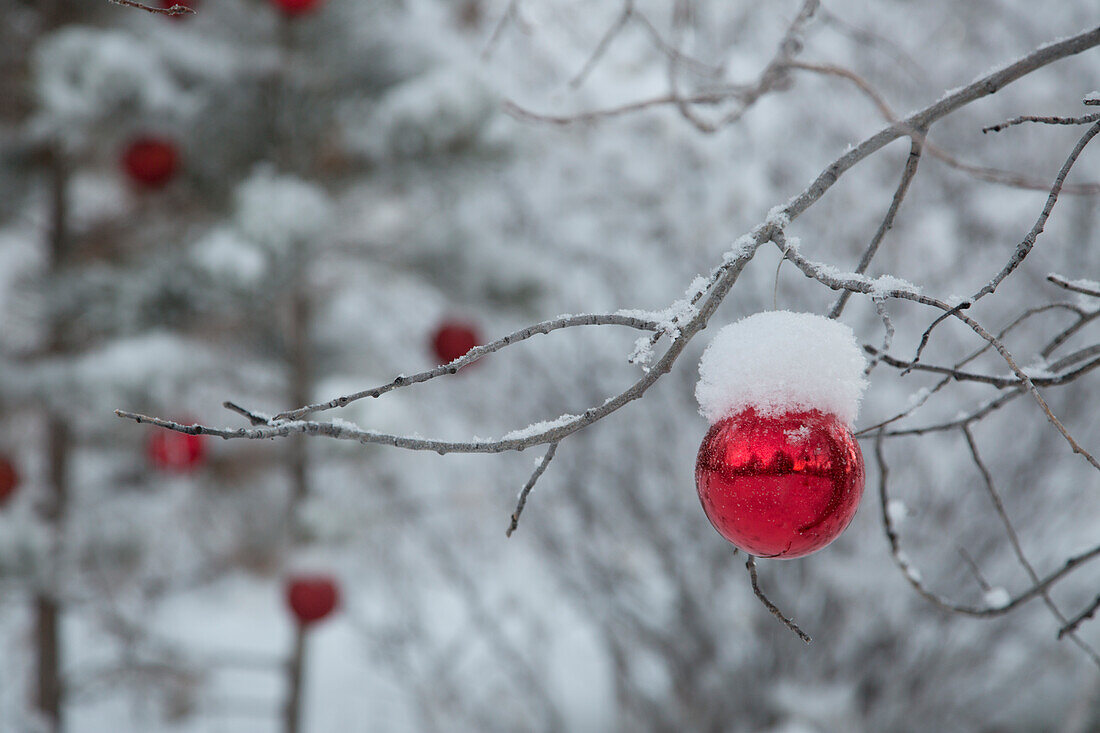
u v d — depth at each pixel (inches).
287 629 289.4
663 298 204.7
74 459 203.6
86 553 178.2
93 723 234.7
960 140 195.5
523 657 219.1
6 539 165.0
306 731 233.1
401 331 227.1
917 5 202.1
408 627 221.1
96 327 169.9
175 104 161.5
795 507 41.5
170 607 248.1
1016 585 185.9
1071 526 189.3
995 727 192.1
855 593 180.5
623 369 205.3
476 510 217.5
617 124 191.6
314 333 201.2
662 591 209.8
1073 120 44.2
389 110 159.3
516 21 97.3
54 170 191.2
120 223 195.2
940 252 192.5
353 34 170.7
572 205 207.0
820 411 42.9
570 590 208.7
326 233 154.6
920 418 185.0
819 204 193.9
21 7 183.5
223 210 177.6
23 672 217.6
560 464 200.8
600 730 205.5
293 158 176.9
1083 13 197.6
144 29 170.9
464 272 176.2
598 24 176.1
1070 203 189.3
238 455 189.8
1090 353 54.3
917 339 190.4
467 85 158.4
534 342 207.9
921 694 183.9
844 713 181.9
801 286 192.2
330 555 161.6
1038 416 184.9
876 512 183.6
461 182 170.9
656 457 195.6
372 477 197.2
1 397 174.7
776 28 187.9
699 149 189.9
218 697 227.9
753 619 188.9
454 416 225.8
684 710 195.3
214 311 165.3
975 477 184.7
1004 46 202.8
